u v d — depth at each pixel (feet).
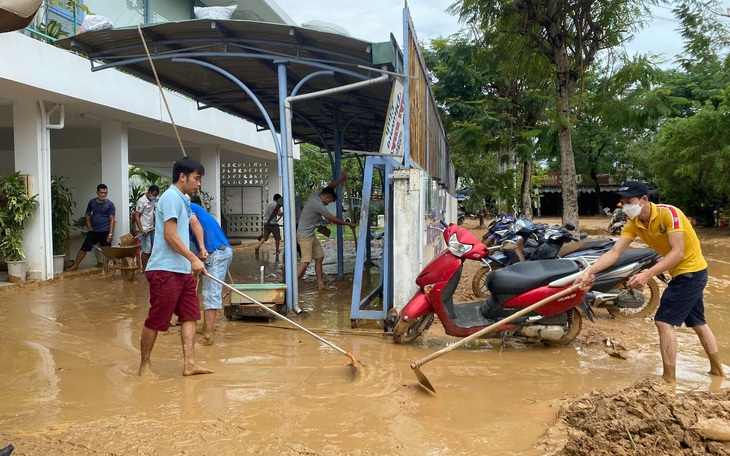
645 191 15.29
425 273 18.78
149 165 76.13
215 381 14.97
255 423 12.03
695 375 15.85
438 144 39.45
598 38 42.11
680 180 76.02
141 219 34.86
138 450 10.69
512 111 62.90
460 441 11.25
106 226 36.06
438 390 14.42
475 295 27.22
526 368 16.58
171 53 24.71
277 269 40.27
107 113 36.86
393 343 19.52
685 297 15.03
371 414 12.59
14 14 9.59
